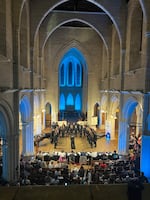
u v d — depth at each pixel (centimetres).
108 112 2847
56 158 1878
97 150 2364
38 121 2936
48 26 2753
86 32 3481
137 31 1947
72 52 3931
